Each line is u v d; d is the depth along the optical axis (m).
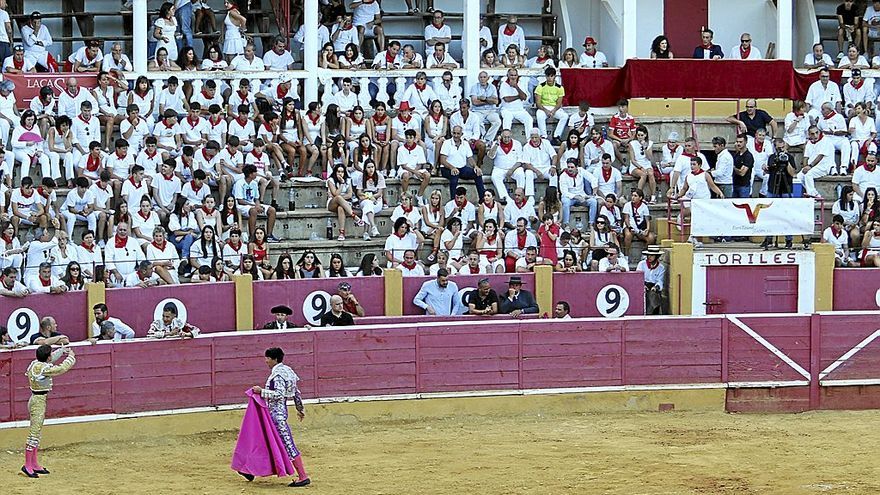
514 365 31.61
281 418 24.56
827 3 47.88
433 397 31.12
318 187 37.47
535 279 34.53
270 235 35.81
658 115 41.94
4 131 35.56
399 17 45.41
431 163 38.62
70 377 28.06
